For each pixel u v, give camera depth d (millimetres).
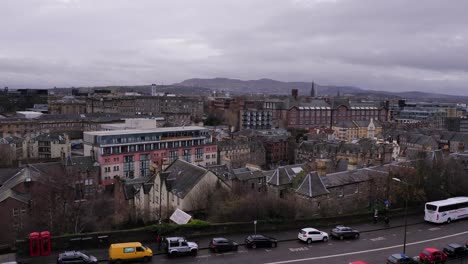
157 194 101938
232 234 68125
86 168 143250
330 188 93438
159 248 60500
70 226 86438
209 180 96875
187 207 92250
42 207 93562
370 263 57719
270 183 100938
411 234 71688
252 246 62000
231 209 78875
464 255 61031
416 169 96375
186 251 58031
